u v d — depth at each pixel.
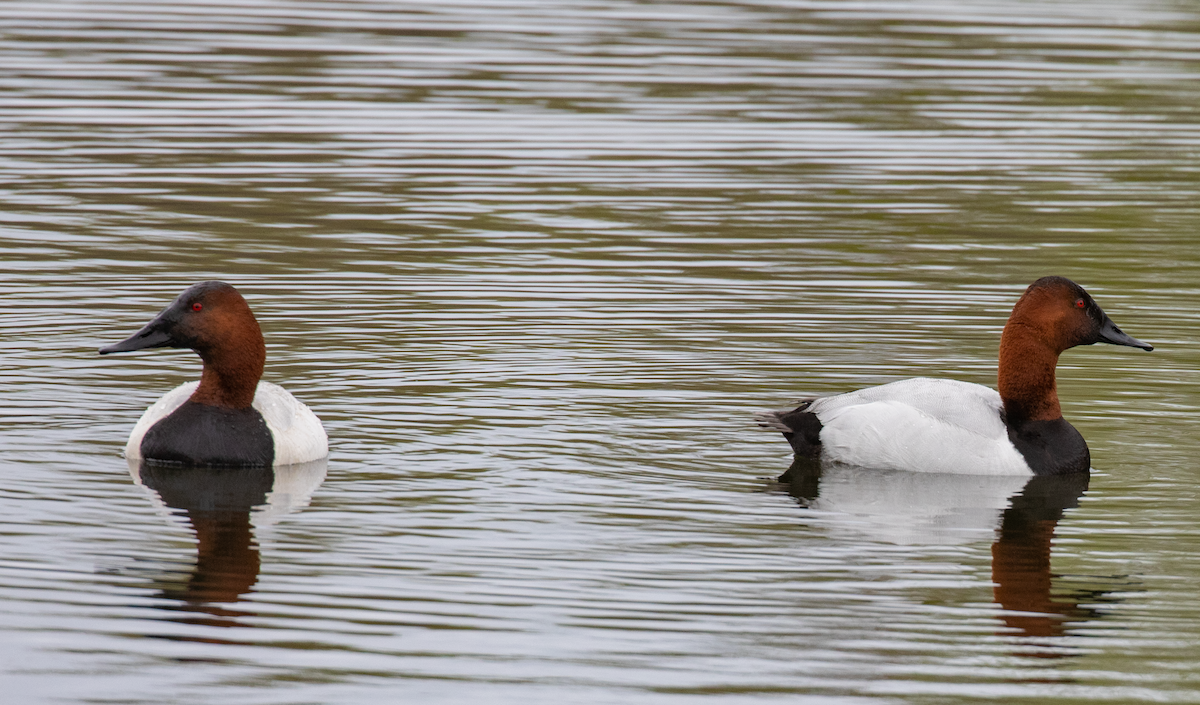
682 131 26.69
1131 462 13.22
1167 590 10.30
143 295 17.84
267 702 8.48
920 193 23.58
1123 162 25.67
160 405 12.93
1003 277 19.39
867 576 10.46
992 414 13.22
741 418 14.23
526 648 9.16
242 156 24.66
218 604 9.73
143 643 9.16
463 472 12.53
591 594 10.01
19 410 13.88
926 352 16.23
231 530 11.09
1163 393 15.10
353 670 8.84
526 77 29.98
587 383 15.09
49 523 11.14
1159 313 17.97
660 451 13.26
